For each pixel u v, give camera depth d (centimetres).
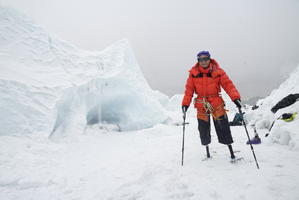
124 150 418
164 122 1044
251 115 749
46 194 211
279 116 443
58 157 375
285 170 196
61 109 621
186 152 317
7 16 656
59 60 743
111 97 884
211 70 251
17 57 604
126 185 213
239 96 232
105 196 194
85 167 304
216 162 246
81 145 502
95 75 797
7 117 443
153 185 203
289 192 154
